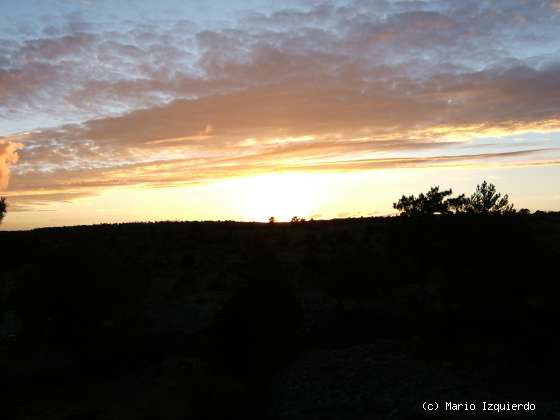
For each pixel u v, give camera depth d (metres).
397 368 17.91
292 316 20.95
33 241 56.12
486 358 17.67
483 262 20.66
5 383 21.98
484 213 21.50
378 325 23.75
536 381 15.54
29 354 25.11
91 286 24.84
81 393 20.77
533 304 21.14
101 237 62.41
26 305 24.94
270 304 20.22
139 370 22.83
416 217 23.22
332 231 64.12
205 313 29.94
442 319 21.42
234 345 19.55
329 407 15.38
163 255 52.53
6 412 19.11
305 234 64.06
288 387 17.59
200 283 38.94
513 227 20.88
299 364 19.75
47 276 24.91
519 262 20.47
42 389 21.36
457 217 21.78
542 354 17.27
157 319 29.45
